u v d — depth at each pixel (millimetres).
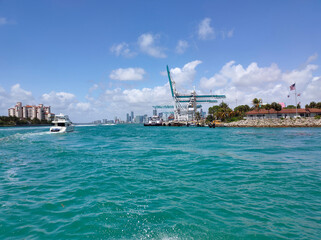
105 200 7148
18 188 8547
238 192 7887
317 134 41344
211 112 152875
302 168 11875
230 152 18141
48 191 8156
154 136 42000
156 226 5359
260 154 16938
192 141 29125
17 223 5543
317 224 5488
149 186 8719
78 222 5582
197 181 9398
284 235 4941
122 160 14836
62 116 56062
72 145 25250
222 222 5551
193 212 6160
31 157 16250
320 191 7961
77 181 9539
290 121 77750
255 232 5062
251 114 103938
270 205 6676
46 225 5438
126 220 5688
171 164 13281
